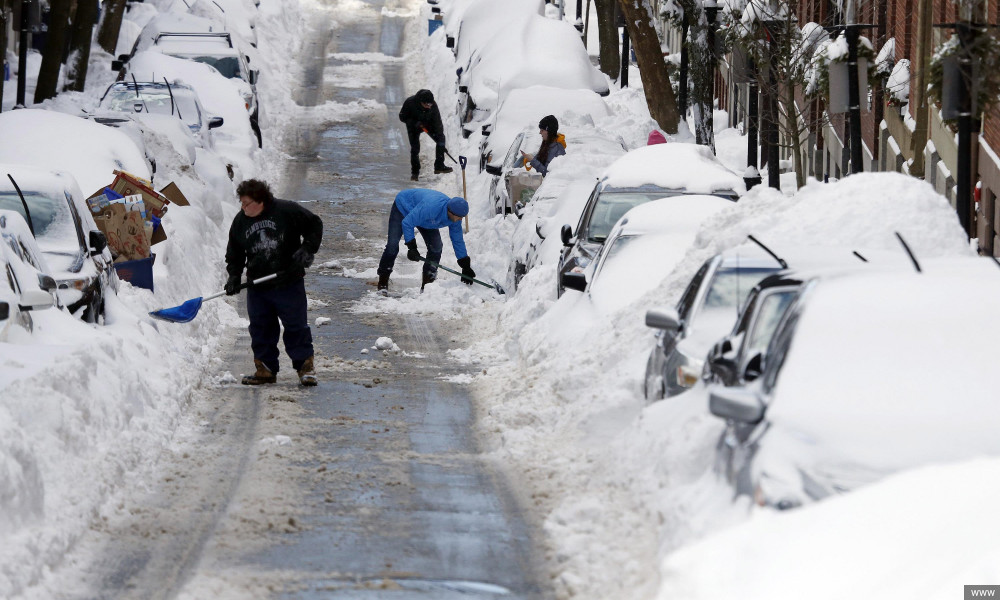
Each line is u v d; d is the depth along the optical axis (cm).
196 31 12812
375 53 16600
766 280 2439
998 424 1869
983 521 1563
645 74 9531
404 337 5350
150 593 2272
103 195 5103
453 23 15162
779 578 1577
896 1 8062
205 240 6681
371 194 9400
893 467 1784
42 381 2852
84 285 4066
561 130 7725
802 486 1769
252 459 3238
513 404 3741
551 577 2347
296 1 18838
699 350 2777
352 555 2477
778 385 2002
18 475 2412
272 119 12300
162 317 4256
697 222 4259
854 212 3178
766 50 6712
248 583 2305
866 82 4962
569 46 10644
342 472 3116
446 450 3375
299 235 4238
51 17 9950
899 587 1509
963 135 3534
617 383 3241
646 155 5228
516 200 7262
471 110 10581
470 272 6291
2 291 3453
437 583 2322
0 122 6097
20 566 2225
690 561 1662
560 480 2947
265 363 4306
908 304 2112
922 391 1945
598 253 4406
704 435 2367
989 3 4734
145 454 3133
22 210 4431
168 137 7575
